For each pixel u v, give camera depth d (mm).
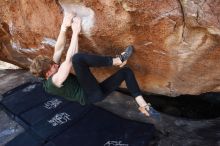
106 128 4863
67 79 3268
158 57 3459
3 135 5055
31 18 3818
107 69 4047
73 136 4781
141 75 3891
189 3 2789
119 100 5590
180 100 5320
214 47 3062
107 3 3061
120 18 3133
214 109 5148
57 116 5305
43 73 3152
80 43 3619
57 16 3477
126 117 5133
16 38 4441
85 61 3082
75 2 3176
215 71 3387
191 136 4535
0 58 5855
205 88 3742
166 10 2902
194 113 5156
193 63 3354
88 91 3252
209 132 4586
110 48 3562
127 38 3328
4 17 4160
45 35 3891
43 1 3459
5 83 6641
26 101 5867
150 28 3117
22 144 4746
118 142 4535
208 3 2734
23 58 5781
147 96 5344
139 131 4680
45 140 4754
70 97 3336
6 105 5793
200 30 2947
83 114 5270
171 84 3867
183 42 3117
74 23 3295
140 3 2928
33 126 5117
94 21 3262
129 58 3631
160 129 4754
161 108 5312
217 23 2781
